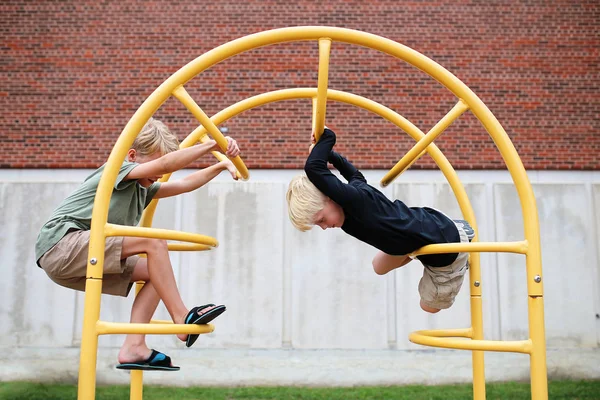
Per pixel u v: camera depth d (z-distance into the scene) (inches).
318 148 115.3
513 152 117.6
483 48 371.9
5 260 346.9
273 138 361.4
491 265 348.2
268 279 345.1
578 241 353.7
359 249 348.2
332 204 116.3
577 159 361.4
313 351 338.3
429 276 129.2
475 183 353.7
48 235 118.4
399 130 361.1
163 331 108.2
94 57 369.7
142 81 367.6
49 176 358.9
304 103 364.8
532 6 375.2
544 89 367.9
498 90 368.2
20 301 343.6
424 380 330.3
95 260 108.9
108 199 111.3
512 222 350.6
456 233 123.8
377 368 332.8
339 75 367.9
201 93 365.7
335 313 342.6
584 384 315.3
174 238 111.7
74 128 362.6
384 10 373.4
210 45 370.9
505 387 305.9
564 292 348.8
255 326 340.8
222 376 329.4
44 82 366.6
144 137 130.5
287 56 370.0
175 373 328.5
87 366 106.6
